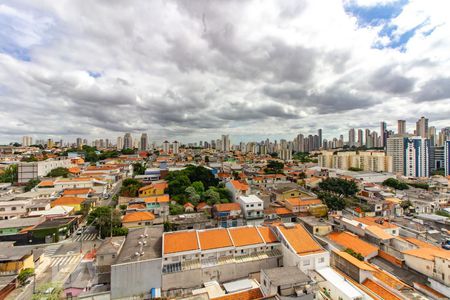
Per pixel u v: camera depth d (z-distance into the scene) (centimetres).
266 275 2855
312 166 15500
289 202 6594
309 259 3322
